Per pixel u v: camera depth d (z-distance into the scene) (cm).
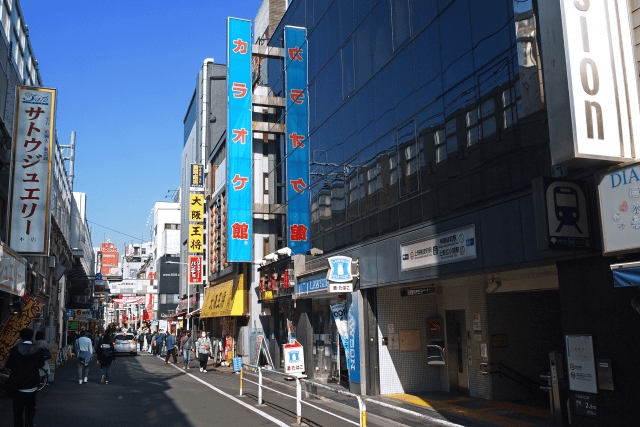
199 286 4869
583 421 832
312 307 2125
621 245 741
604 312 806
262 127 2758
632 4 796
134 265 13075
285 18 2677
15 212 1725
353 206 1734
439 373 1600
